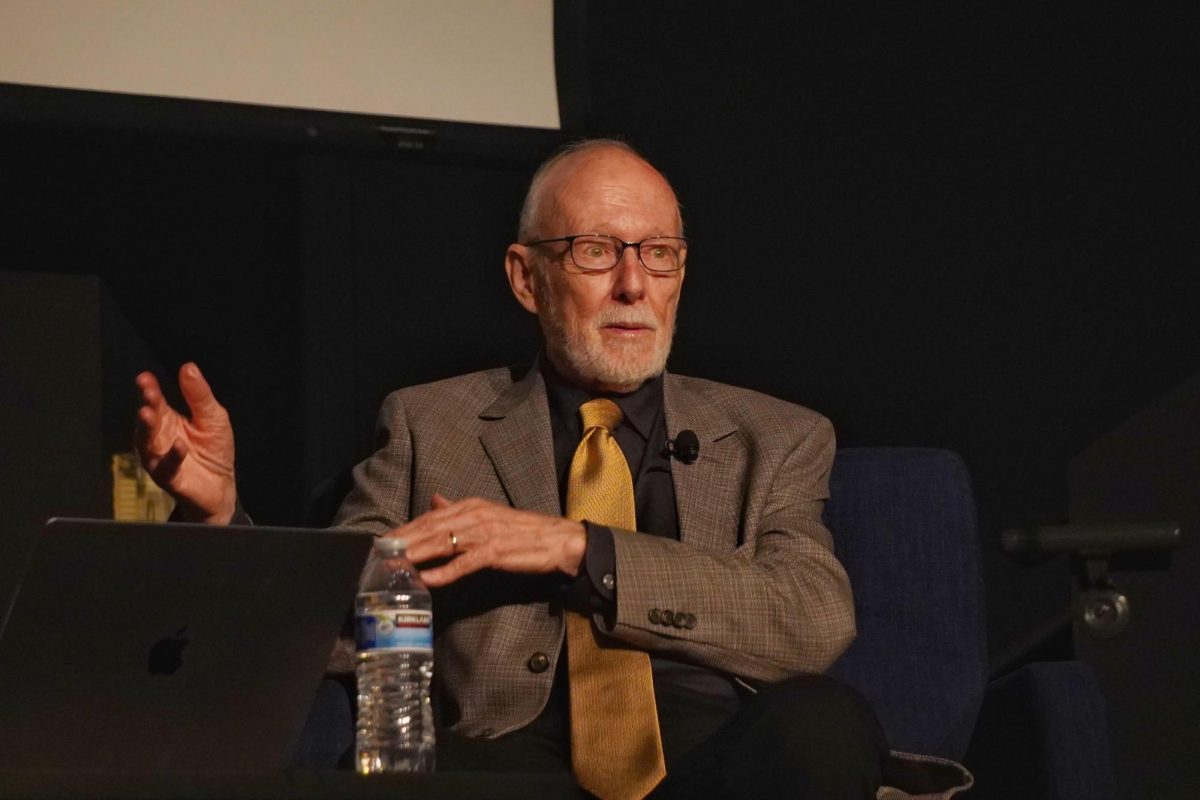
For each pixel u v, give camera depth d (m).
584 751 4.85
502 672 5.10
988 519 8.02
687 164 8.38
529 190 5.89
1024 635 7.79
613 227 5.58
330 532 3.42
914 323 8.25
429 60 7.71
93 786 2.91
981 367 8.18
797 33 8.41
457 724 5.10
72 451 6.89
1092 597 6.50
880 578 5.53
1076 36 8.23
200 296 7.94
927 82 8.34
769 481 5.48
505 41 7.84
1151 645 7.09
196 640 3.33
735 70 8.41
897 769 4.78
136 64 7.29
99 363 6.95
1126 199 8.17
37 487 6.84
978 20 8.32
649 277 5.56
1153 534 6.53
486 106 7.77
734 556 5.14
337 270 7.95
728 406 5.76
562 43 7.91
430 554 4.64
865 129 8.35
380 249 8.00
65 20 7.22
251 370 7.95
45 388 6.90
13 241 7.79
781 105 8.40
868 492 5.63
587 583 4.89
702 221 8.38
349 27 7.61
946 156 8.30
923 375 8.22
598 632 5.00
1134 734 7.04
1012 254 8.22
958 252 8.24
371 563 4.60
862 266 8.30
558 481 5.50
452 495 5.47
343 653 4.99
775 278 8.34
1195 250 8.10
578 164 5.73
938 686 5.39
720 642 4.93
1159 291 8.13
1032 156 8.23
